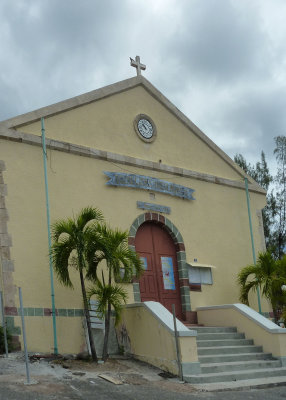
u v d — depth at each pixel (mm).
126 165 17094
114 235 13492
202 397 10688
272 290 17656
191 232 18500
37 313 13539
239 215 20469
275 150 30453
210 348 14211
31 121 15008
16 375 10898
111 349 14523
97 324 14453
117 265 13188
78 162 15812
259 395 11203
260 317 15727
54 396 9727
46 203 14617
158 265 17344
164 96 19281
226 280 19078
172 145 18953
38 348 13266
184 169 18891
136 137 17797
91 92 16766
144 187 17312
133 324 14352
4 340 12625
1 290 13086
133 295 15977
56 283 14133
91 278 13656
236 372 12961
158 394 10641
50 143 15188
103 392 10406
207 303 18188
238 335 15664
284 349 14633
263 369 13602
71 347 13914
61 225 13023
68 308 14188
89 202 15711
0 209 13672
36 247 14078
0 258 13320
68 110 16062
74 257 13625
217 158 20531
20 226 13922
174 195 18219
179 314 17406
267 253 18078
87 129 16406
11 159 14266
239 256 19859
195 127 20016
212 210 19531
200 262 18391
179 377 12266
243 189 21016
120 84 17766
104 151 16500
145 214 17156
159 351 13188
